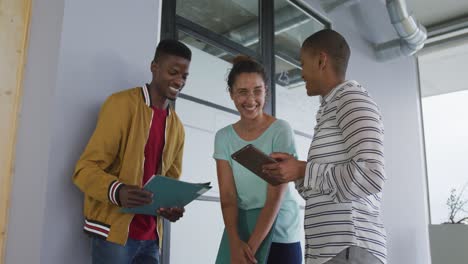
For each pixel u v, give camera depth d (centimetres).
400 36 466
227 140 169
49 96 170
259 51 360
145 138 163
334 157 115
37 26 190
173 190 144
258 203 159
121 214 150
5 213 176
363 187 104
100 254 149
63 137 168
